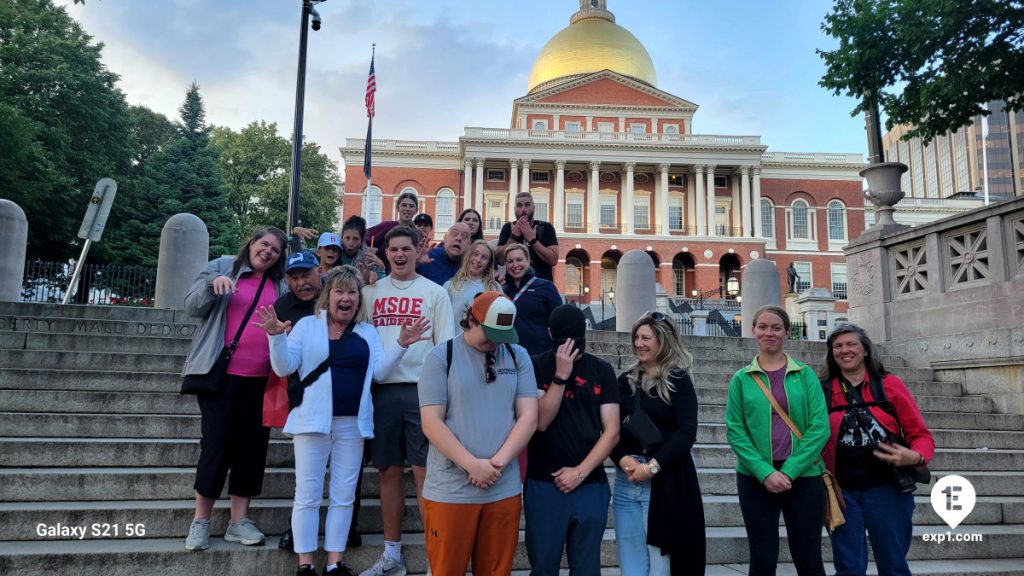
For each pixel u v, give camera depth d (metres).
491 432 3.35
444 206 56.97
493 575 3.33
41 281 12.80
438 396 3.39
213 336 4.46
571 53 65.31
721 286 54.78
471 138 54.38
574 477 3.47
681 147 54.62
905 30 9.98
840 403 4.13
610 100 59.72
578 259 55.16
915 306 9.88
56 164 27.89
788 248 56.62
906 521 3.93
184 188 33.41
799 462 3.81
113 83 32.59
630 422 3.73
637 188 58.22
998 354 8.49
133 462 5.30
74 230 28.45
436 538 3.29
